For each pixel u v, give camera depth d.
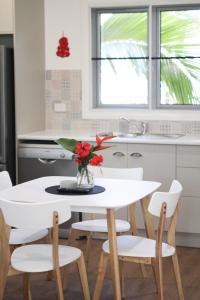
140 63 5.95
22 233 3.87
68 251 3.46
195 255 4.90
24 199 3.46
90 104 6.02
